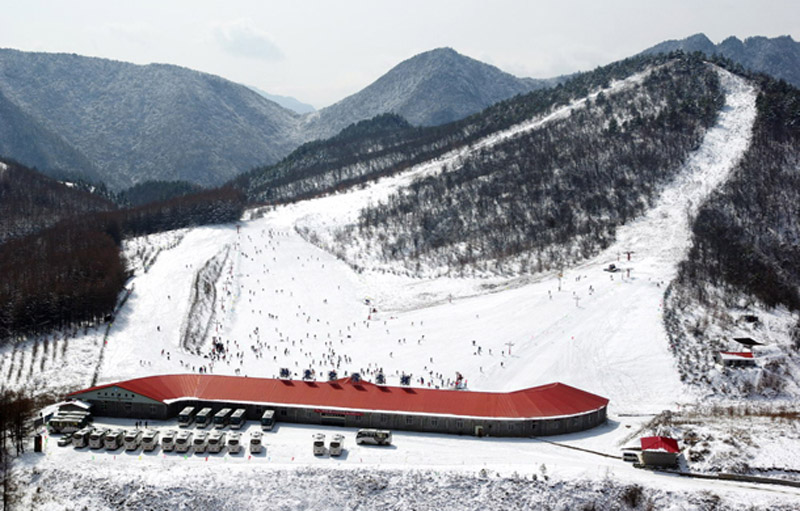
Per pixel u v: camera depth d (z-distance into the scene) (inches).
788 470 4227.4
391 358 7524.6
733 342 7170.3
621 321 7805.1
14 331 7130.9
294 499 4082.2
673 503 3944.4
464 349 7618.1
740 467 4281.5
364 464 4402.1
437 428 5073.8
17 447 4451.3
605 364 6899.6
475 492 4126.5
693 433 4781.0
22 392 5703.7
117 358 6855.3
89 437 4557.1
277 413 5191.9
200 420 4970.5
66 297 7613.2
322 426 5128.0
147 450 4532.5
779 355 6899.6
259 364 7357.3
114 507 3973.9
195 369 6948.8
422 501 4084.6
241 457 4473.4
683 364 6815.9
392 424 5103.3
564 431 5118.1
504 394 5334.6
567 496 4067.4
